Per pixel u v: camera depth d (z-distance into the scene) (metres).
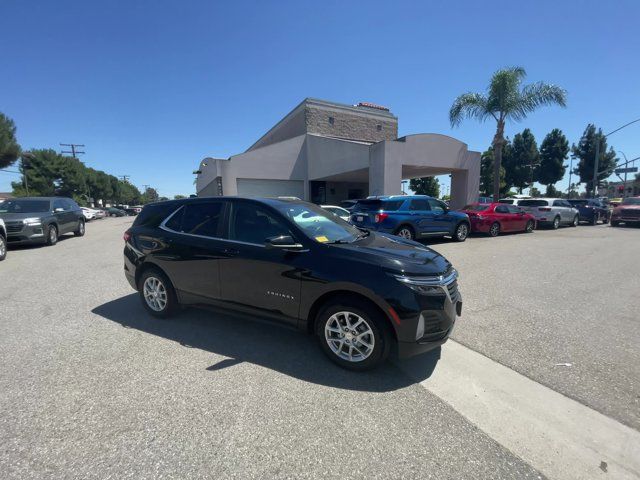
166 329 4.07
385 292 2.88
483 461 2.10
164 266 4.17
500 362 3.30
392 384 2.93
